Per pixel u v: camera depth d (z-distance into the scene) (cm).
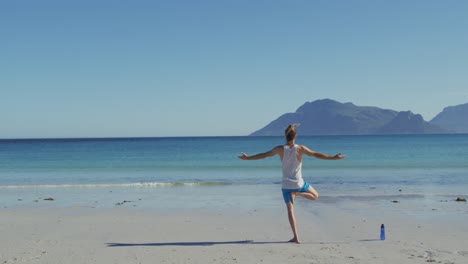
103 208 1278
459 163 3212
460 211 1184
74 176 2483
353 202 1364
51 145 9956
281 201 1417
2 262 673
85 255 719
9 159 4175
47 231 932
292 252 734
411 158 3828
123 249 762
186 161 3719
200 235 888
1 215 1150
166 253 732
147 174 2591
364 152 5041
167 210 1235
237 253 730
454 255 711
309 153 807
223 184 1972
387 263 664
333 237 863
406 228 952
